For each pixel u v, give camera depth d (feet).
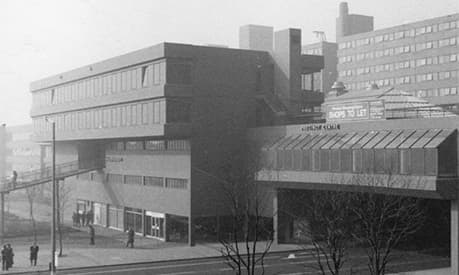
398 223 137.18
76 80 229.66
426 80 391.65
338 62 467.52
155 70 178.60
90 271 132.26
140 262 143.02
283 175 162.81
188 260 147.84
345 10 482.28
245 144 185.16
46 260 146.72
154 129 176.04
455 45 372.79
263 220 175.22
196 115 176.86
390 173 124.67
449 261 144.97
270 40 252.62
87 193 244.01
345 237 124.06
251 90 187.73
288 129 170.91
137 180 205.67
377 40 431.43
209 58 179.93
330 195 142.31
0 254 156.56
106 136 205.77
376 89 184.75
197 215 175.52
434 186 122.11
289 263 139.95
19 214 262.67
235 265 137.90
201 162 177.06
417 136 131.44
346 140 148.66
